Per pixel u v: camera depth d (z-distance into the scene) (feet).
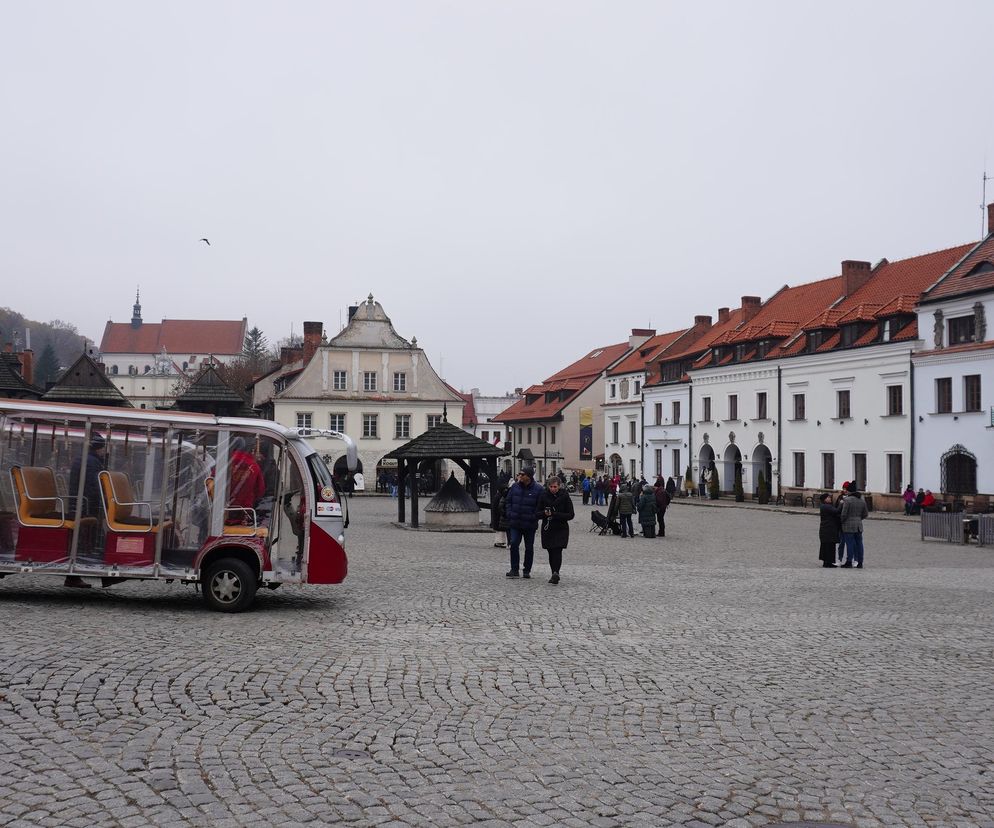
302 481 43.55
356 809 18.58
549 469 298.76
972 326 150.30
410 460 109.91
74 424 42.75
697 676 31.14
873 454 169.68
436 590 52.21
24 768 20.34
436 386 231.71
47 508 42.68
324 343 226.79
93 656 30.91
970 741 24.29
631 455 262.26
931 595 54.49
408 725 24.48
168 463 42.73
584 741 23.49
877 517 150.00
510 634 38.24
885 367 166.81
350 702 26.58
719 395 217.56
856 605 49.78
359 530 105.40
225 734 23.25
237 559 42.16
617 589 54.80
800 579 62.80
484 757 22.02
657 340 274.16
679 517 149.59
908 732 25.04
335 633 37.27
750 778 21.02
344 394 227.40
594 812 18.72
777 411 195.72
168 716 24.59
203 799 18.86
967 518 100.63
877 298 181.06
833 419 179.73
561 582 57.82
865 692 29.48
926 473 157.79
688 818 18.56
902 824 18.52
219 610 42.16
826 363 181.57
